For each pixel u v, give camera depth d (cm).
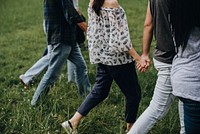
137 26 1088
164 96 391
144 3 1377
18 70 761
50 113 506
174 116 499
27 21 1196
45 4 512
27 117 497
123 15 419
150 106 402
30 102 548
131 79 448
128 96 454
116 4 418
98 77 462
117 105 557
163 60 379
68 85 618
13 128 488
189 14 336
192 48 346
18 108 530
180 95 345
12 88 647
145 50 415
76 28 528
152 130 481
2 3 1430
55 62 522
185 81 344
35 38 1005
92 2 431
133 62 447
